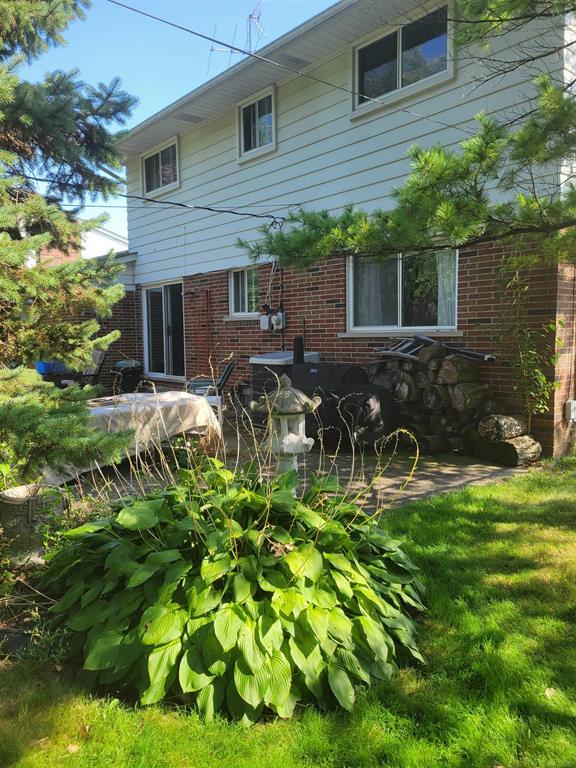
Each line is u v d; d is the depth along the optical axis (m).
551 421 6.28
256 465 3.92
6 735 2.08
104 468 6.39
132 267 14.15
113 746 2.06
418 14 7.18
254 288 10.59
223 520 2.77
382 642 2.50
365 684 2.43
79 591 2.79
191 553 2.77
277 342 9.97
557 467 5.90
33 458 3.15
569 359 6.43
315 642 2.37
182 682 2.22
